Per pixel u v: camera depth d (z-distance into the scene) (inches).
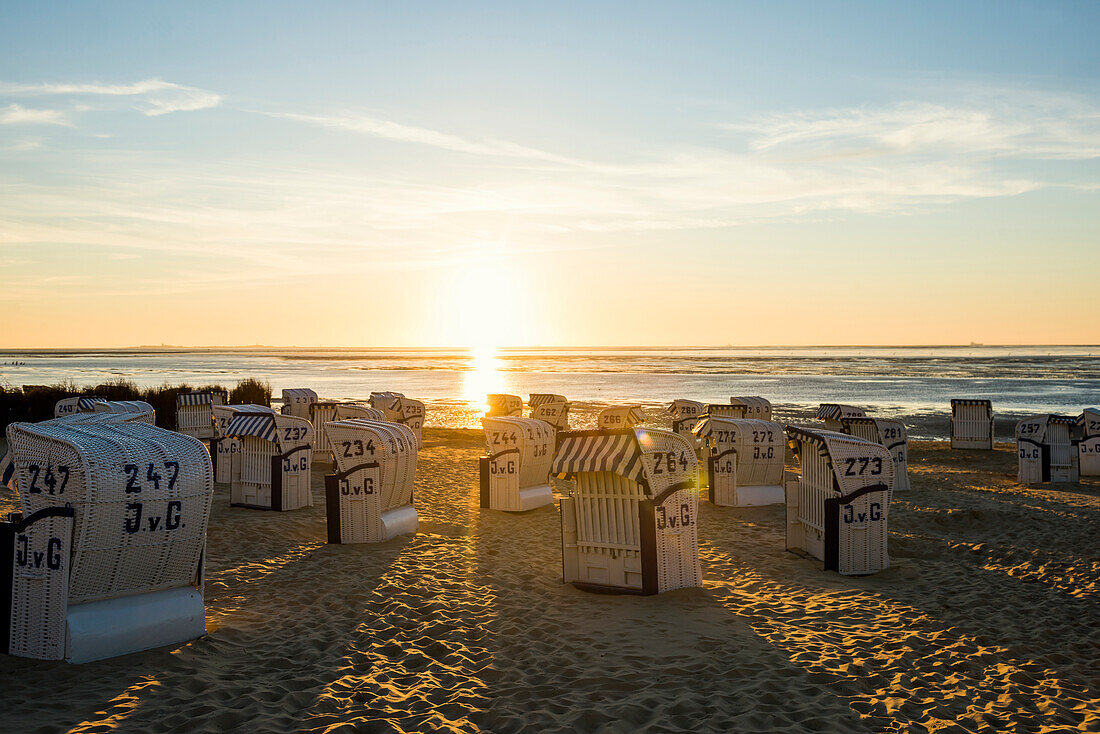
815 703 199.5
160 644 231.8
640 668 224.7
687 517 314.0
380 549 385.7
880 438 602.5
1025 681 218.7
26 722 177.6
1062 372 3447.3
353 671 223.6
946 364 4584.2
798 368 4030.5
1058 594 312.3
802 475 386.3
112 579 222.8
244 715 187.8
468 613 282.2
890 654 237.6
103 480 214.1
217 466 607.2
